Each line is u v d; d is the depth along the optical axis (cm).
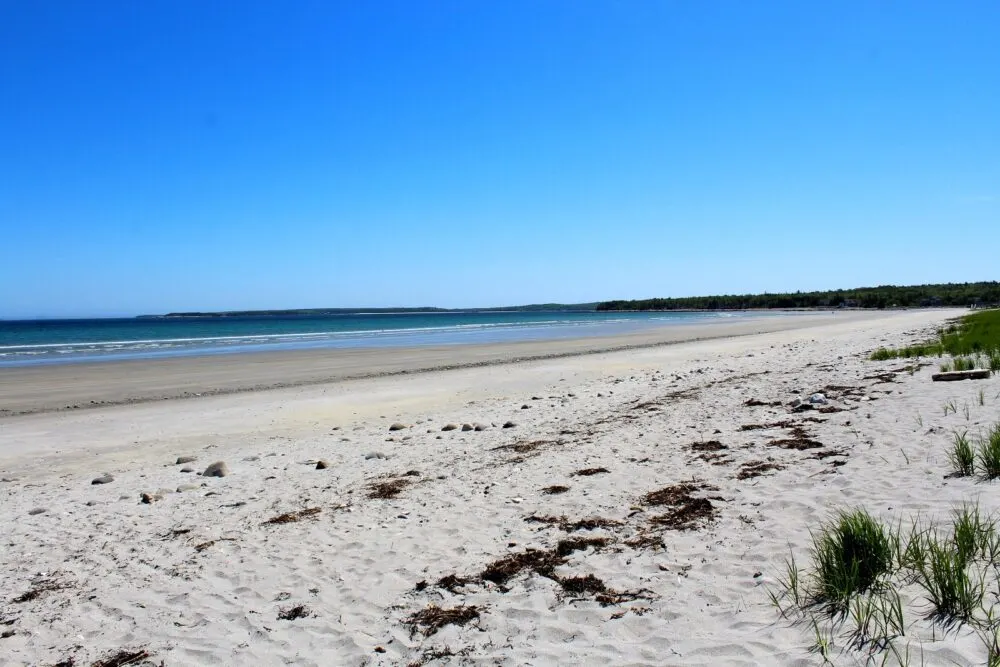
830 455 735
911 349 1900
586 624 414
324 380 2180
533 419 1278
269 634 445
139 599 522
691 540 532
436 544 591
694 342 3841
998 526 438
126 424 1434
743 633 369
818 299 16125
